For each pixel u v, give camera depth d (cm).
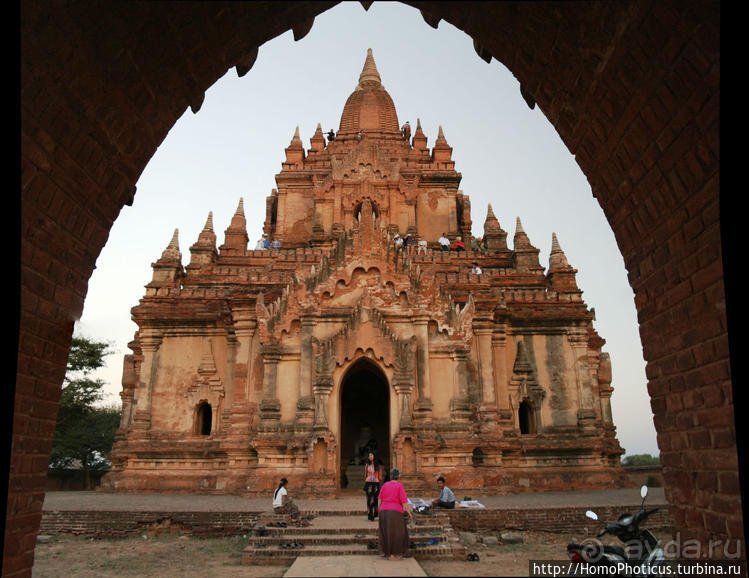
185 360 2888
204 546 1638
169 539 1747
